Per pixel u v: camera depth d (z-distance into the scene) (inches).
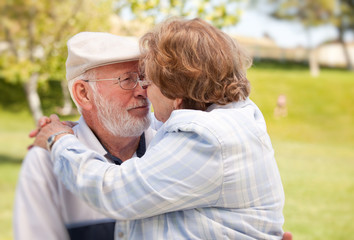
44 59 355.3
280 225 57.9
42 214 56.4
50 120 62.1
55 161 56.5
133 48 63.4
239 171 53.1
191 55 55.1
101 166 54.3
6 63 377.1
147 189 51.9
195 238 53.4
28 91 412.5
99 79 62.8
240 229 54.3
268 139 58.0
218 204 54.1
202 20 58.9
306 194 346.9
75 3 336.5
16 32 390.9
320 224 270.1
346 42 1614.2
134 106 63.7
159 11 172.9
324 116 820.6
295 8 1529.3
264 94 922.1
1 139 593.3
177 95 56.8
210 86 55.9
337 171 449.7
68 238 58.5
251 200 54.7
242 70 59.4
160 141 54.7
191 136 53.2
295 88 951.0
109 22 304.7
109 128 64.2
